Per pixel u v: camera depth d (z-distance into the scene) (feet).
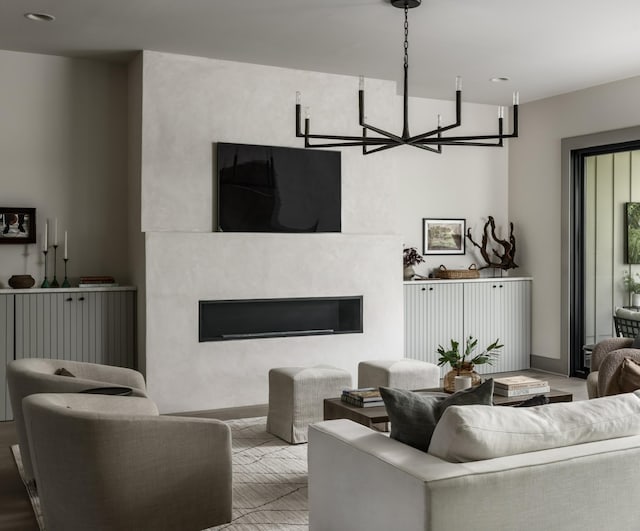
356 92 20.35
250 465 13.76
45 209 18.34
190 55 18.16
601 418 8.30
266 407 18.70
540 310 24.09
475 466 7.42
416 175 23.66
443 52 17.80
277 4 14.28
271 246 19.10
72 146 18.62
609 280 21.77
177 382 17.99
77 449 9.23
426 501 7.02
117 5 14.39
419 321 22.30
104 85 18.94
